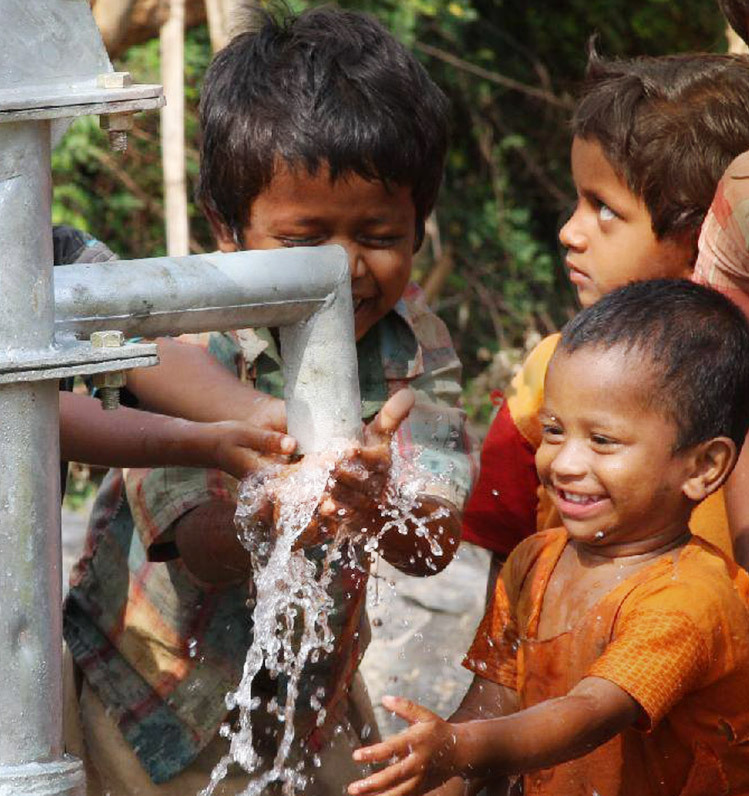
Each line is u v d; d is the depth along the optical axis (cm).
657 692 218
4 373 154
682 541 243
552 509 285
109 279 174
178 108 552
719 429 237
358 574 262
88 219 954
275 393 262
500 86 1108
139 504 254
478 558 549
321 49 255
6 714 161
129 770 262
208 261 183
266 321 191
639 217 291
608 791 239
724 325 238
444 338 280
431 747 194
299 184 245
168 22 552
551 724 208
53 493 163
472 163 1120
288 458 210
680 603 226
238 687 248
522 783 253
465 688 427
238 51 261
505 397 299
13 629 160
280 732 269
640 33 1148
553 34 1137
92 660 267
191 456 218
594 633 236
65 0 156
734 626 231
